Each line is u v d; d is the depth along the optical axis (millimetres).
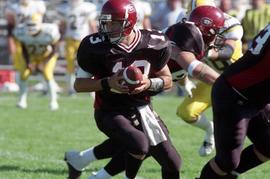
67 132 30094
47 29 36250
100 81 16750
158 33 17297
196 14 18609
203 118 23922
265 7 39750
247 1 49719
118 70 16625
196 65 17109
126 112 17203
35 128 31031
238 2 46719
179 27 17656
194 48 17453
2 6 53625
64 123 32781
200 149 24422
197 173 21859
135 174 17484
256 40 15789
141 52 16969
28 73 37719
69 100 42906
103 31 16797
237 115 15984
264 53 15570
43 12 36625
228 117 16016
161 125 17250
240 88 15969
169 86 17234
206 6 18766
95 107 17531
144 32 17219
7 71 47969
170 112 37625
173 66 18719
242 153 17125
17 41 36938
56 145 26797
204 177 16594
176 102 42750
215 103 16203
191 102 23609
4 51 50844
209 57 21812
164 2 51594
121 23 16625
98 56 16922
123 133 16859
